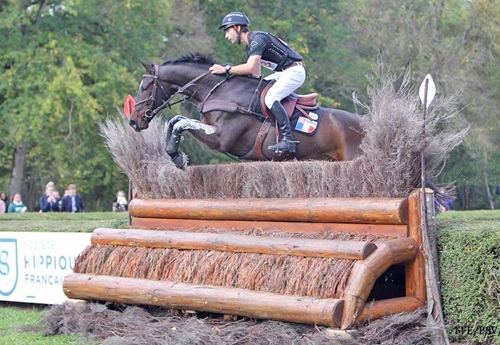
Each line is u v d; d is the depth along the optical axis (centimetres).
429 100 738
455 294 721
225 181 855
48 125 2462
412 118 738
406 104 750
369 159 755
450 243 727
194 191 885
